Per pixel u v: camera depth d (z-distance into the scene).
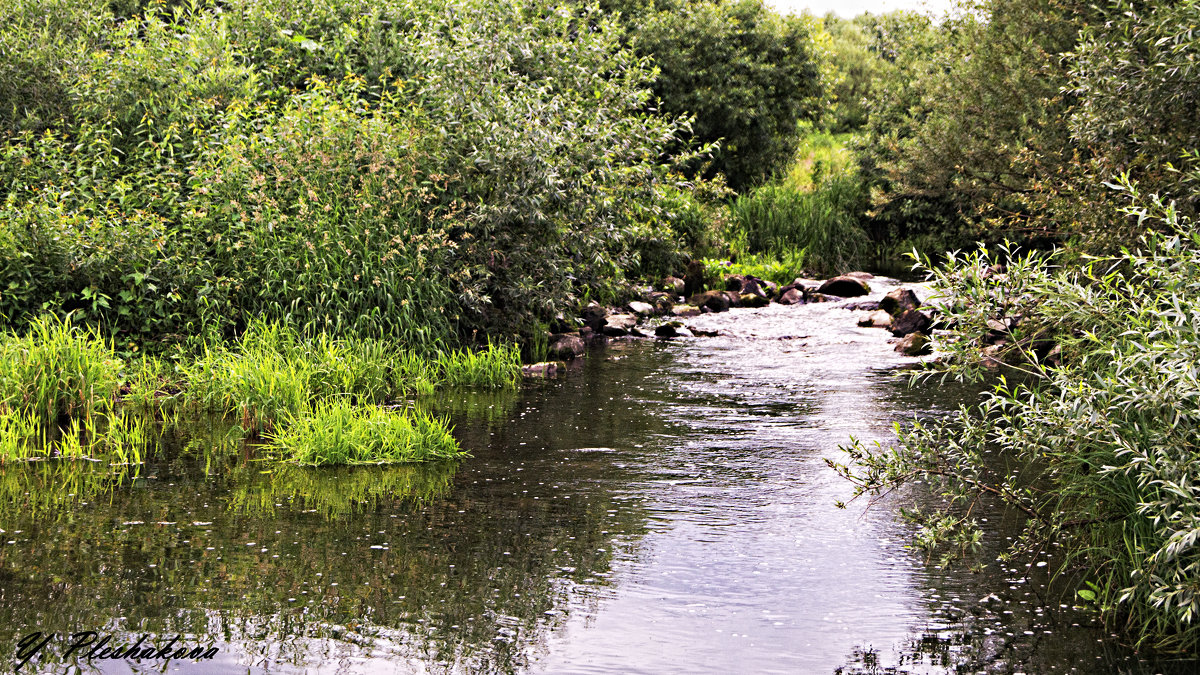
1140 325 4.16
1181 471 3.73
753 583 4.75
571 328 13.28
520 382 10.23
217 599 4.50
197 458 7.05
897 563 5.01
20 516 5.65
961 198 20.98
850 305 16.30
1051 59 15.43
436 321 10.63
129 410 8.45
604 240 12.34
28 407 7.99
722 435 7.87
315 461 6.98
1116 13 9.14
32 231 9.50
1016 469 6.64
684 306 15.88
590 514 5.84
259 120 11.72
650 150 13.05
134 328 9.87
